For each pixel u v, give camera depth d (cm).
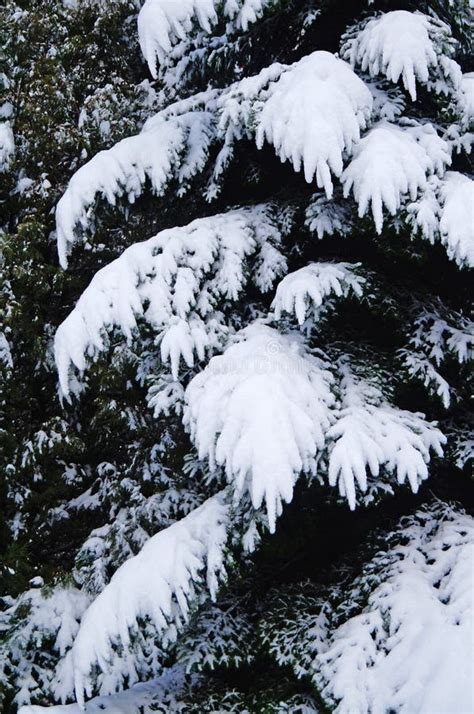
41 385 783
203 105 574
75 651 382
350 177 392
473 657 307
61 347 414
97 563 620
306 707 407
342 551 512
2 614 566
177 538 393
